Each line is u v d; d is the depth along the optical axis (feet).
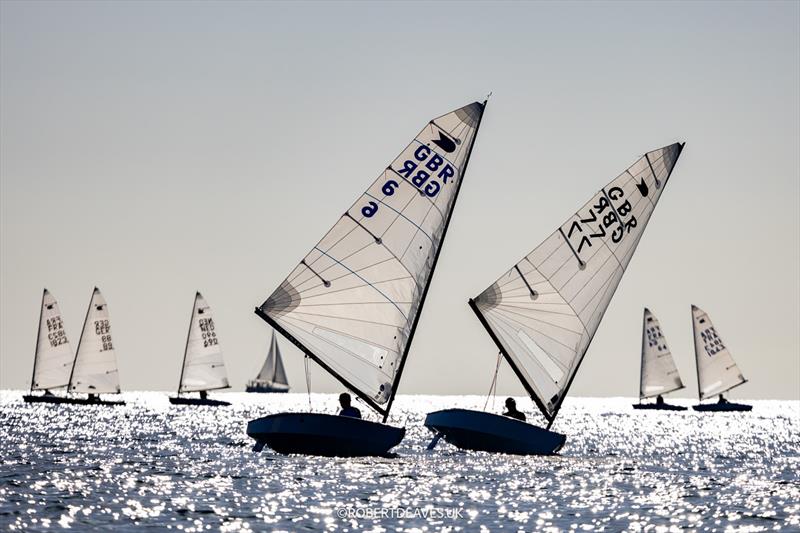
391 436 449.89
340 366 449.89
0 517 310.45
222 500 353.31
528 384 484.33
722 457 602.44
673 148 510.17
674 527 323.16
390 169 456.86
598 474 463.42
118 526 303.48
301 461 470.39
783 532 316.19
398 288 455.63
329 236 452.35
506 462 491.72
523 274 485.97
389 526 312.71
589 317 497.46
